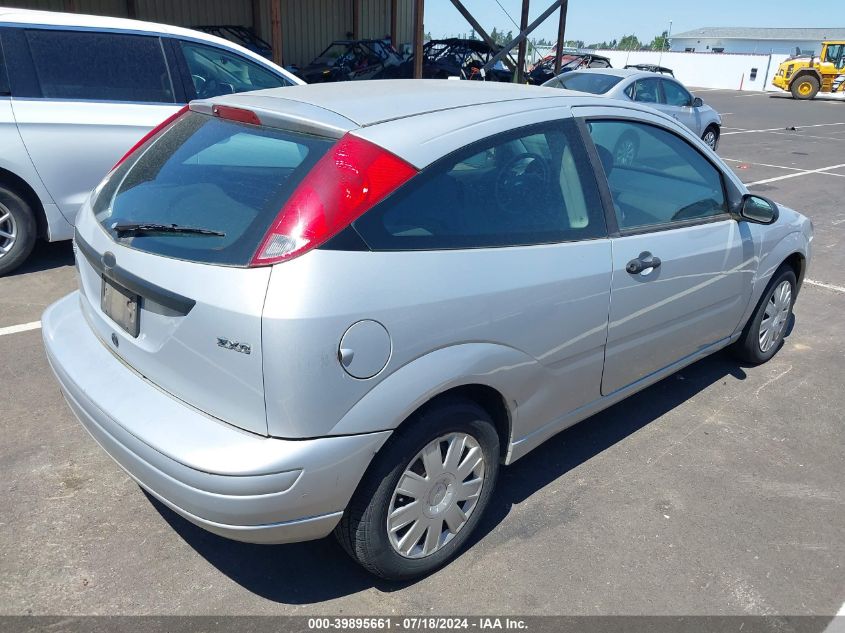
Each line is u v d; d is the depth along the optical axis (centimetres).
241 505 209
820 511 313
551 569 272
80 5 1552
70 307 301
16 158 514
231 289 207
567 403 302
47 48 528
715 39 8138
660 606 256
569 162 288
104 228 263
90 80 545
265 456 207
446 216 240
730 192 374
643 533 295
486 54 1750
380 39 1969
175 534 281
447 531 268
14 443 332
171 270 222
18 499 295
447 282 233
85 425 250
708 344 388
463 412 251
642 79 1169
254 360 204
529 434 290
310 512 219
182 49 589
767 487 330
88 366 256
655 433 373
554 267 269
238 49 624
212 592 254
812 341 502
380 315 216
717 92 3869
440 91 292
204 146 263
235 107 262
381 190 222
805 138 1744
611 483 328
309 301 203
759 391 423
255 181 231
